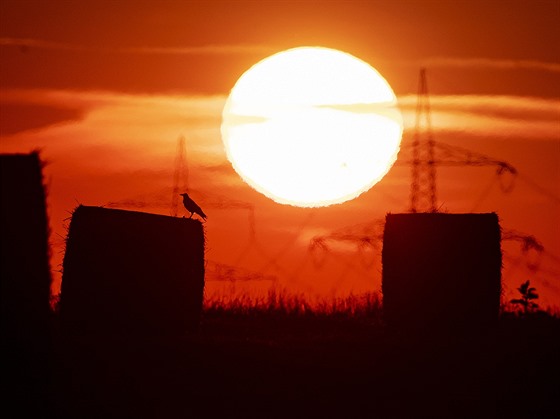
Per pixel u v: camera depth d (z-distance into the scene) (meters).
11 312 41.62
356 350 53.41
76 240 55.53
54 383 43.47
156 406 43.09
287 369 48.78
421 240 63.38
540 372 50.31
